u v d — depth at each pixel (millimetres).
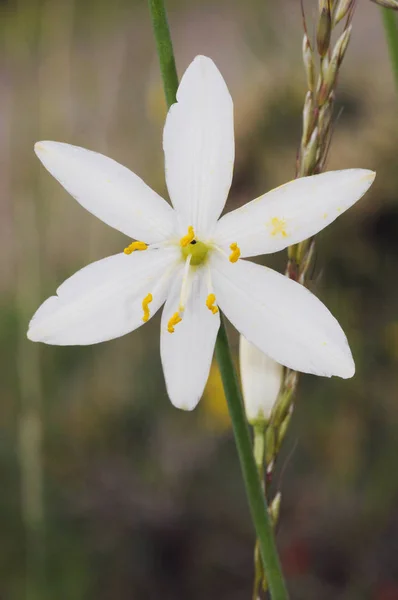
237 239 217
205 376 216
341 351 210
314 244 216
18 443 497
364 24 713
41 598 440
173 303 219
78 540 474
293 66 590
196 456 517
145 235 218
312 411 502
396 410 492
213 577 472
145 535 481
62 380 552
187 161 216
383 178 525
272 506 220
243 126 568
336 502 475
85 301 217
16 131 579
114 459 525
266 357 222
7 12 614
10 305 574
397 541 455
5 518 473
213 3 944
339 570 453
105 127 655
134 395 546
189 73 213
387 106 555
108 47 773
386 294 525
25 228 493
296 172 216
